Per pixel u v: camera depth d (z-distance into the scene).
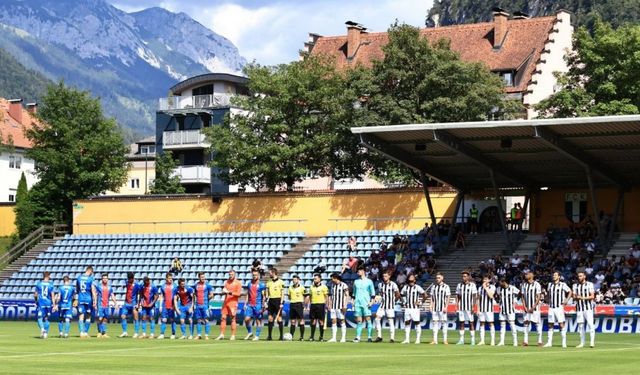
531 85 83.50
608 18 144.12
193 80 98.81
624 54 67.00
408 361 27.44
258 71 71.50
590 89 67.75
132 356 29.33
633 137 45.66
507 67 85.81
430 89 67.19
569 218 57.78
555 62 85.75
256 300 38.66
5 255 69.94
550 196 58.28
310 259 60.69
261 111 70.00
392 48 67.94
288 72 71.31
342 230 63.72
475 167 54.41
